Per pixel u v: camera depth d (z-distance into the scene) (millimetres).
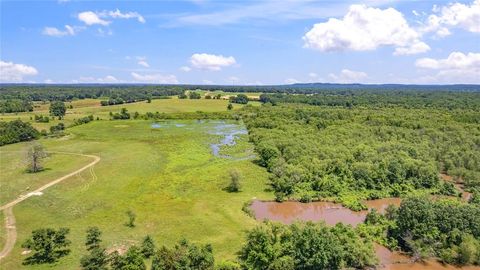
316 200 90312
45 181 97750
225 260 59125
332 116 190625
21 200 84438
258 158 125188
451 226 67250
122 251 62312
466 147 123750
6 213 77500
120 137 162250
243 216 78125
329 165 102812
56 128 174625
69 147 140375
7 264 57750
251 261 57375
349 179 97750
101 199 85938
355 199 90188
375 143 129125
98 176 102625
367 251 61531
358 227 71562
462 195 94938
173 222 74500
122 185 95875
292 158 113125
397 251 66625
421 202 70562
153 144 148125
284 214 82938
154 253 60938
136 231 70500
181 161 121125
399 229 68562
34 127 176875
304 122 180500
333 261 58906
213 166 115438
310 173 99062
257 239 58969
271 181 101938
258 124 181875
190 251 55844
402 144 124000
